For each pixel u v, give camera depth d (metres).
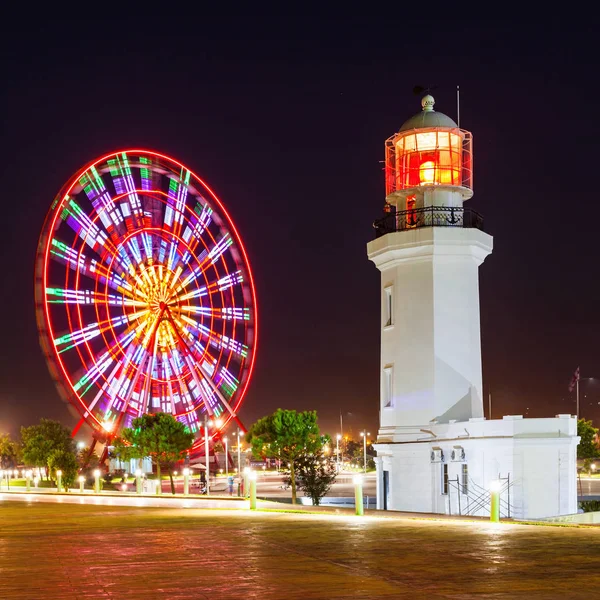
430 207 47.44
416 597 11.33
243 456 133.00
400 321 47.91
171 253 88.12
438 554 15.52
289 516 27.33
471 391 46.66
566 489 40.03
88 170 79.06
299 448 62.19
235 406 91.06
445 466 44.28
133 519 26.44
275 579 12.98
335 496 78.75
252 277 91.94
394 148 49.59
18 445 164.62
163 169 86.75
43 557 16.25
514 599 11.12
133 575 13.66
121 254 84.31
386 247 48.09
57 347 77.25
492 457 40.69
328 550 16.48
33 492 76.12
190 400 89.69
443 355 46.69
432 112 48.78
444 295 47.03
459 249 46.94
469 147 48.88
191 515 28.31
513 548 16.22
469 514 41.69
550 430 40.34
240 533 20.38
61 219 78.12
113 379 83.81
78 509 34.78
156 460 80.81
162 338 87.25
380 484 48.47
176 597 11.61
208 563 14.94
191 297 89.44
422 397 46.75
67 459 95.12
